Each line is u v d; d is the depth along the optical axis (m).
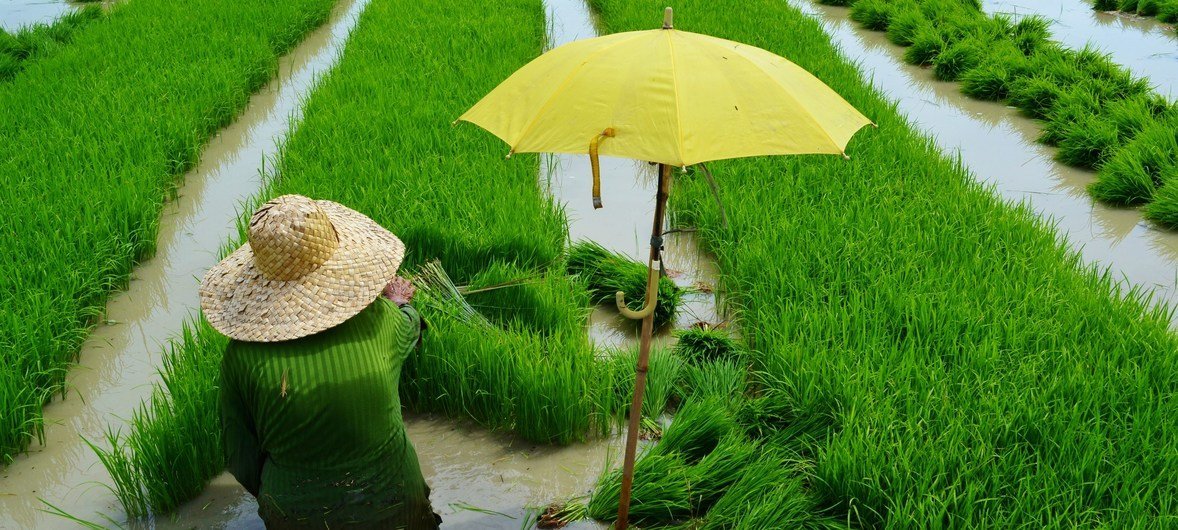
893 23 12.24
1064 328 4.68
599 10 13.23
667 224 6.73
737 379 4.61
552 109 2.64
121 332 5.29
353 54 10.04
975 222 6.01
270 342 3.03
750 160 7.10
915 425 3.95
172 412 4.11
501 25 11.09
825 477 3.80
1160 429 3.89
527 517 3.79
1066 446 3.73
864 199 6.25
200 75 9.05
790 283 5.21
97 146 7.03
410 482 3.33
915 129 8.20
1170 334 4.68
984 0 14.32
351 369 3.06
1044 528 3.32
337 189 6.33
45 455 4.23
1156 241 6.44
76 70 9.27
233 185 7.43
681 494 3.78
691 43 2.74
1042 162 7.95
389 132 7.51
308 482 3.14
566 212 6.97
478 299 5.15
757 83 2.64
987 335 4.56
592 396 4.36
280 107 9.38
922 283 5.08
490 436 4.36
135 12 11.68
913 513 3.45
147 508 3.83
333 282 3.07
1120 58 10.98
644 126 2.52
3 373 4.23
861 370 4.30
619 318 5.39
